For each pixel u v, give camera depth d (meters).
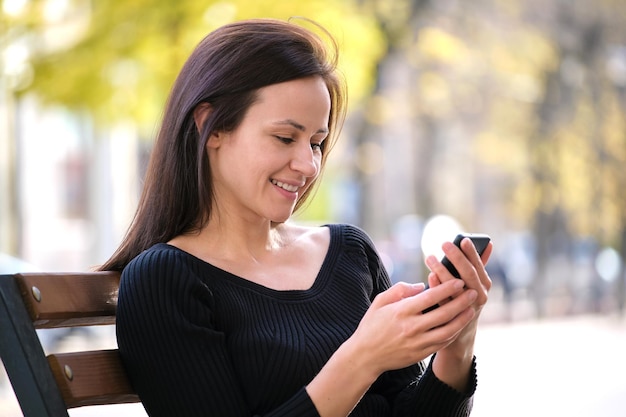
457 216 42.28
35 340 2.53
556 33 29.09
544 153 30.38
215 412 2.75
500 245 42.53
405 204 40.50
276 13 11.07
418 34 22.39
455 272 2.68
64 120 25.14
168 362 2.76
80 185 26.00
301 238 3.22
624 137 30.16
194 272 2.88
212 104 2.94
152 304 2.77
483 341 19.14
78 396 2.62
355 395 2.63
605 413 9.98
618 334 21.02
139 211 3.03
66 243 25.89
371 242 3.38
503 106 30.19
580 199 30.95
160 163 3.01
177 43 10.94
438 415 3.05
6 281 2.54
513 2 28.56
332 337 2.96
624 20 29.25
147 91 11.29
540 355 16.12
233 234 3.01
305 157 2.92
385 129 28.78
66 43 11.43
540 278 30.48
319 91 2.94
